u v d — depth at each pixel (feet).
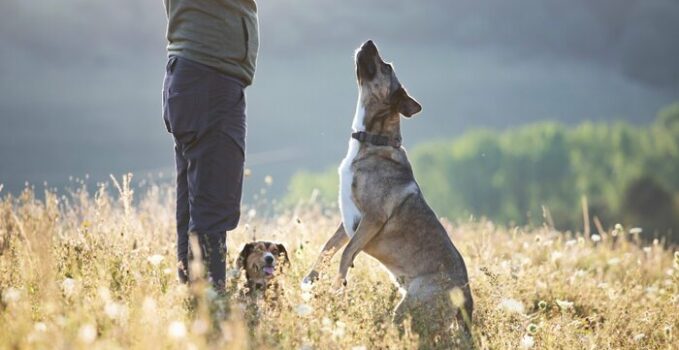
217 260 22.09
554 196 382.22
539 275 32.07
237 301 20.44
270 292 21.86
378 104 27.48
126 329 17.12
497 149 404.98
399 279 25.79
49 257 21.18
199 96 22.04
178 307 19.13
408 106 27.48
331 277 23.43
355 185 27.04
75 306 18.44
